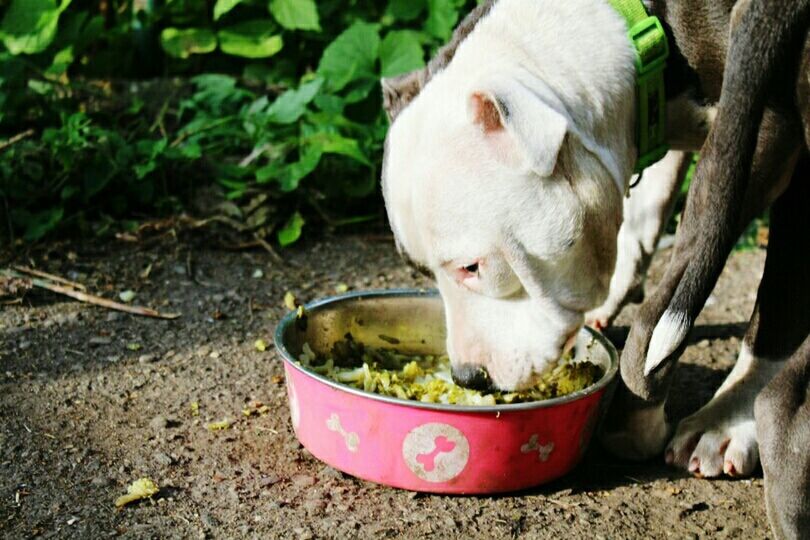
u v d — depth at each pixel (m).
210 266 1.50
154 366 1.29
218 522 1.08
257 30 1.77
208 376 1.28
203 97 1.65
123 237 1.53
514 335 1.08
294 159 1.62
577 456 1.13
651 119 1.10
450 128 1.04
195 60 1.83
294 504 1.10
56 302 1.40
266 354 1.33
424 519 1.08
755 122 1.01
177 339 1.35
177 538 1.06
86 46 1.78
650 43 1.08
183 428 1.20
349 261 1.54
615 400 1.16
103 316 1.38
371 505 1.10
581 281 1.08
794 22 1.00
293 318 1.21
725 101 1.02
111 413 1.21
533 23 1.08
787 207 1.13
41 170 1.53
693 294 1.03
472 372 1.09
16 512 1.08
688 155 1.27
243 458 1.16
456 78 1.06
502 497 1.11
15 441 1.17
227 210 1.57
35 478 1.12
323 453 1.13
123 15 1.84
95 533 1.06
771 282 1.15
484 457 1.09
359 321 1.26
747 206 1.08
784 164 1.07
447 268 1.06
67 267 1.46
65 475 1.13
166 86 1.75
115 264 1.48
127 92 1.74
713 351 1.36
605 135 1.07
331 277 1.50
